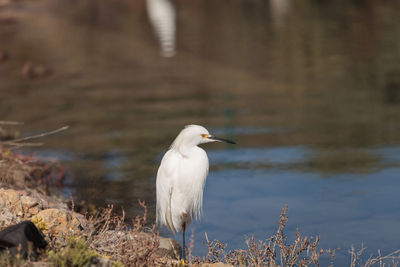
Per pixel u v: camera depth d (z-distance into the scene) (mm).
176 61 26984
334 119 16672
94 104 19453
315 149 13562
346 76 23172
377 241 8117
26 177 10383
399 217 9078
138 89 21719
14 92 21625
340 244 8031
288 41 31172
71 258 5410
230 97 20125
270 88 21578
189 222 7996
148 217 9211
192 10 43125
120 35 33906
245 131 15531
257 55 28016
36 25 36281
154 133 15461
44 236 6125
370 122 16125
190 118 17203
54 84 22906
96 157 13078
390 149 13242
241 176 11648
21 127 16328
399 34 31375
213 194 10539
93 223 7363
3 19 37781
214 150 13766
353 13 38875
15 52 29203
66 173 11656
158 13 41625
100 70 25359
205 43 31203
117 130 15844
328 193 10391
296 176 11508
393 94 19797
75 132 15672
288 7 42875
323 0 44719
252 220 9133
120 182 11172
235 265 6926
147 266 6172
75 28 35688
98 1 45625
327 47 29266
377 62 25391
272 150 13555
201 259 7492
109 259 5859
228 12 41812
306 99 19547
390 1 42000
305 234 8445
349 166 12039
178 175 7594
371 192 10367
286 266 6953
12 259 5160
